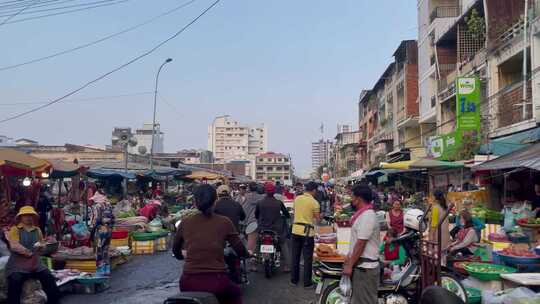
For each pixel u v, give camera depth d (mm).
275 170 144250
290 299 8688
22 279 7676
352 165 79250
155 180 34344
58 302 8133
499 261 8516
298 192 20859
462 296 6824
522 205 14312
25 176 14016
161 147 85438
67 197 21734
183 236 5055
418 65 37906
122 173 24703
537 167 10789
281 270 11406
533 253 8172
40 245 7844
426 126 36906
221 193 10383
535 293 6723
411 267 6746
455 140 22422
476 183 19938
